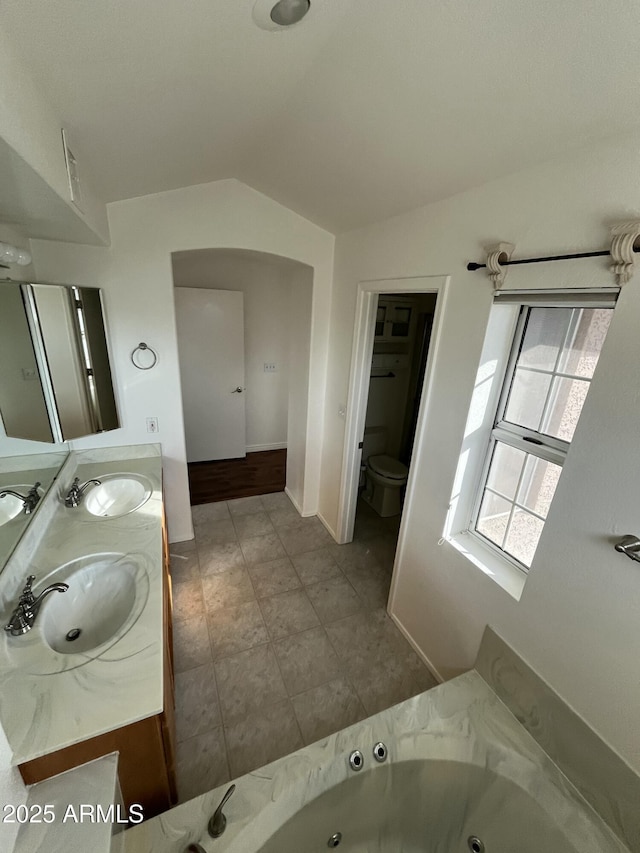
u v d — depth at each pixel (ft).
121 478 7.19
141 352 7.60
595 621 3.86
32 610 4.00
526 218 4.17
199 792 4.83
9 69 2.54
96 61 3.04
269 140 5.49
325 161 5.55
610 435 3.57
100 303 7.00
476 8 2.62
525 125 3.52
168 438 8.39
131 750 3.41
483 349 4.92
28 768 3.04
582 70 2.78
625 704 3.69
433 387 5.84
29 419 5.63
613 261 3.34
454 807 4.54
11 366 5.34
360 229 7.45
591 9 2.38
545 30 2.61
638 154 3.15
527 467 5.06
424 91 3.56
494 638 5.07
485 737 4.61
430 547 6.27
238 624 7.25
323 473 10.41
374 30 3.07
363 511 11.36
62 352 6.35
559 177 3.78
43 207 4.13
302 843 3.97
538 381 4.87
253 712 5.75
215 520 10.52
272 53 3.42
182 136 4.85
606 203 3.43
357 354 8.09
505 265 4.42
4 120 2.45
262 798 3.84
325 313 9.10
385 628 7.32
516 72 3.02
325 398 9.83
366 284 7.39
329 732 5.55
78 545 5.23
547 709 4.42
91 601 4.76
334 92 4.01
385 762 4.33
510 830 4.19
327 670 6.45
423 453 6.21
